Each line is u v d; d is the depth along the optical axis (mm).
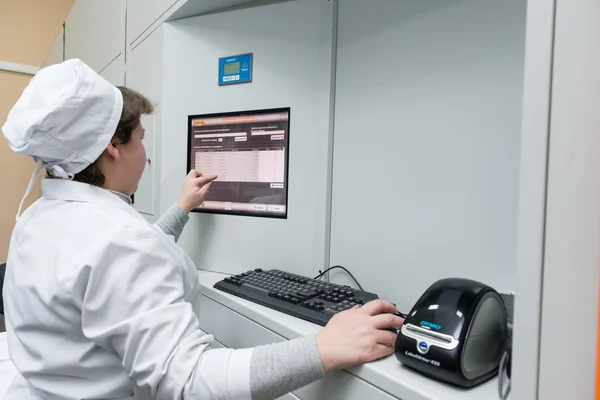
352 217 956
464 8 773
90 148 673
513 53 709
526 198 370
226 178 1140
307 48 1021
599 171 329
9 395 728
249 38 1102
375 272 909
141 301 553
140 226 628
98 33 1990
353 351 522
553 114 352
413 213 845
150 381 521
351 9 961
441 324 477
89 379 634
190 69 1200
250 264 1102
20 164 3393
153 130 1352
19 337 650
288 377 518
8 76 3328
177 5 1157
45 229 662
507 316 568
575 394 343
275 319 700
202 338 571
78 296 572
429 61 824
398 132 874
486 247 739
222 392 513
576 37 339
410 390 459
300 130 1031
